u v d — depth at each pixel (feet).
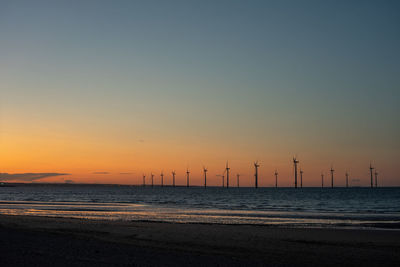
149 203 275.18
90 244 63.98
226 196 533.96
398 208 235.61
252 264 50.70
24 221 105.40
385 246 71.05
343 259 56.85
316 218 139.64
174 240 74.33
